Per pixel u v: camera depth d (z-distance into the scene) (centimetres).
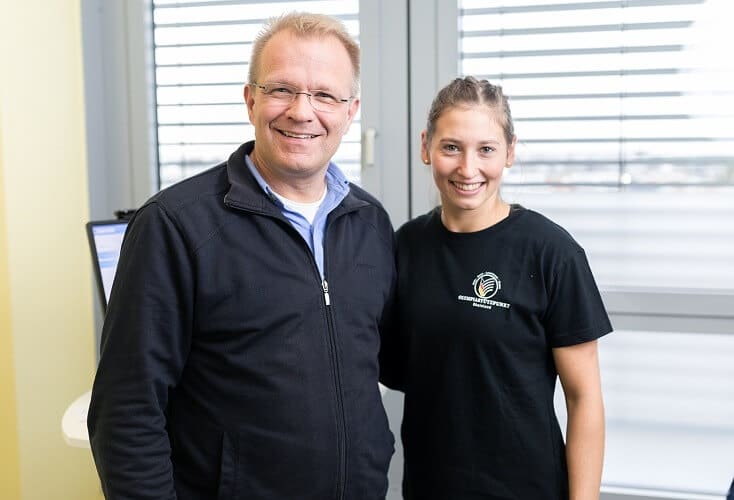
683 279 210
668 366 214
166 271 120
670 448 216
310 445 124
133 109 239
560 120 212
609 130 209
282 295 125
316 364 125
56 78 215
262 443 122
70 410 170
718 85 202
